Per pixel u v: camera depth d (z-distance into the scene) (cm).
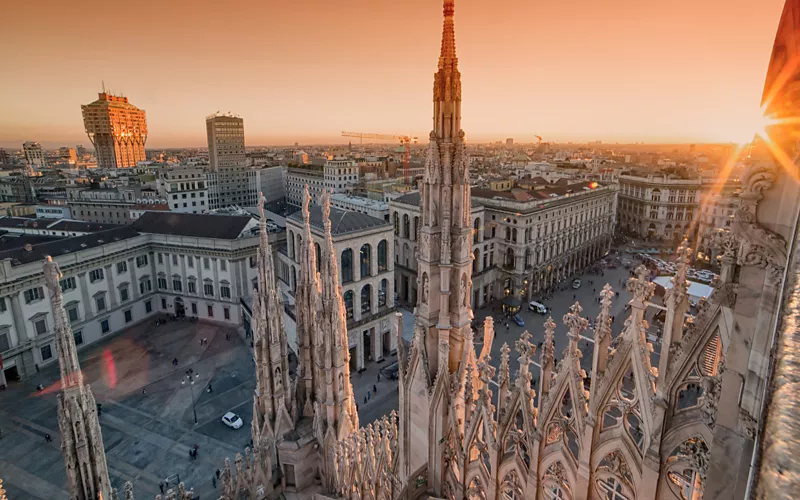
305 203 2738
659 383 1055
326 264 2638
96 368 7006
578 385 1249
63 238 8706
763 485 220
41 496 4438
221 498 2566
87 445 1747
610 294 1166
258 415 2823
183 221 9538
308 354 2911
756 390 699
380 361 7144
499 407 1512
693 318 1011
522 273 9338
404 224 9081
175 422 5581
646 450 1091
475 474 1680
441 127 1642
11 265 6688
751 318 735
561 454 1313
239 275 8744
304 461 2795
